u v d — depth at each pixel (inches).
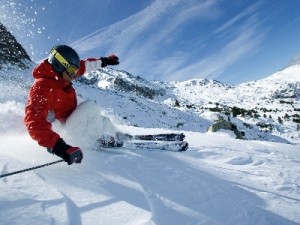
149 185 113.8
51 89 124.7
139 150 161.8
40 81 123.3
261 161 197.9
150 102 1622.8
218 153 198.2
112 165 128.4
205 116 1647.4
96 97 1291.8
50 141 112.7
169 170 133.4
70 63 126.0
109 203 95.3
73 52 127.7
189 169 145.0
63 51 125.2
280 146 282.2
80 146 147.3
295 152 261.1
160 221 90.0
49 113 135.6
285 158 223.8
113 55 174.6
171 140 190.4
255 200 126.1
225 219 102.0
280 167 189.8
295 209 124.2
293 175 175.5
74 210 89.0
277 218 111.3
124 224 85.7
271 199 130.4
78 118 140.3
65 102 136.3
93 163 127.2
